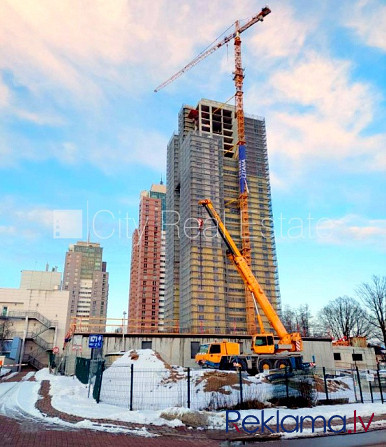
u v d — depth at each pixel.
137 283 166.00
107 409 14.95
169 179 120.00
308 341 48.84
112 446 9.89
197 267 91.38
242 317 93.00
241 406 16.02
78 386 21.86
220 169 107.81
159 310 158.12
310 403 17.14
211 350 33.38
